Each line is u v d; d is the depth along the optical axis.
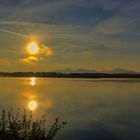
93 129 29.64
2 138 11.68
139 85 156.62
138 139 25.75
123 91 103.25
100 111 45.75
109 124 33.19
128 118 38.09
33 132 12.08
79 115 40.25
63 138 24.52
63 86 141.25
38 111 42.03
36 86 139.00
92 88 123.25
